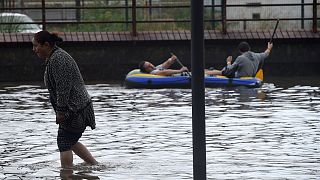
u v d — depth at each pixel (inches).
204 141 576.1
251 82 2090.3
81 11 2787.9
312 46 2475.4
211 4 2672.2
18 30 2571.4
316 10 2465.6
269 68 2479.1
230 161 1034.7
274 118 1448.1
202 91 571.8
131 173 969.5
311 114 1499.8
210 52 2440.9
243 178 924.6
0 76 2383.1
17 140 1237.7
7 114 1545.3
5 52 2375.7
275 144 1166.3
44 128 1359.5
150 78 2118.6
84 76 2413.9
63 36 2384.4
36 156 1099.9
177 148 1145.4
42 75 2400.3
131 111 1578.5
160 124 1389.0
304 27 2672.2
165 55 2432.3
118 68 2425.0
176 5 2613.2
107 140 1224.8
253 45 2453.2
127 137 1251.8
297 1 2802.7
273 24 2731.3
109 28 2657.5
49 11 3006.9
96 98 1841.8
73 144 1002.7
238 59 2122.3
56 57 964.0
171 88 2113.7
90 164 1027.3
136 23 2495.1
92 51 2407.7
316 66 2486.5
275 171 965.8
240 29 2618.1
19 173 982.4
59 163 1045.2
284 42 2463.1
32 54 2391.7
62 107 965.2
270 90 2005.4
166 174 959.0
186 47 2432.3
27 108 1642.5
